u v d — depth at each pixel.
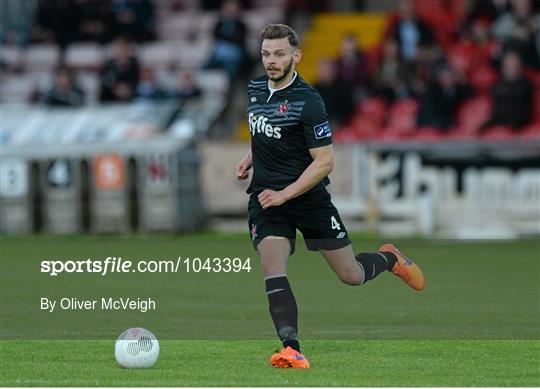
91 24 92.19
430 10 91.00
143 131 71.00
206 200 72.00
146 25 92.25
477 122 79.06
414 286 31.94
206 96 81.75
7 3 95.44
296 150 27.45
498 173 68.62
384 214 69.62
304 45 94.06
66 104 80.19
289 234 27.77
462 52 86.81
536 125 78.75
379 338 31.81
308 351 29.31
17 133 72.44
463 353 28.98
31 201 69.94
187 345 30.39
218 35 84.69
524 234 68.31
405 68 80.69
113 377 24.78
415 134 77.19
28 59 92.56
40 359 27.83
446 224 69.06
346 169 70.06
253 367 26.42
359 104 80.94
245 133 82.75
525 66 81.94
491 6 87.31
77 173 69.69
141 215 68.88
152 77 80.94
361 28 95.25
